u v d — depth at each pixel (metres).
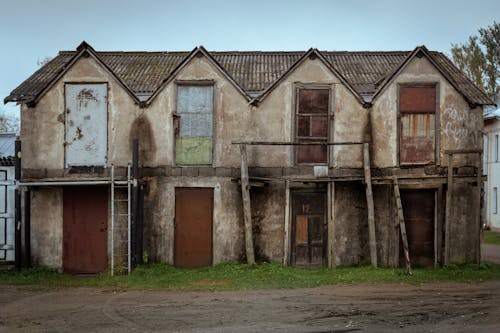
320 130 20.31
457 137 20.19
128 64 22.89
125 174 20.00
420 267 20.08
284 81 20.27
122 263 19.72
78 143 20.06
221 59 23.25
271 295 15.19
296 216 20.34
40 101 20.11
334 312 13.15
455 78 21.30
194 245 20.11
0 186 20.00
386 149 20.05
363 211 20.19
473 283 16.80
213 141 20.16
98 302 14.65
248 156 20.12
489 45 48.25
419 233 20.20
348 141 20.16
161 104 20.19
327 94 20.33
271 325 12.07
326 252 20.31
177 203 20.17
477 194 19.98
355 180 19.62
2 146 23.62
